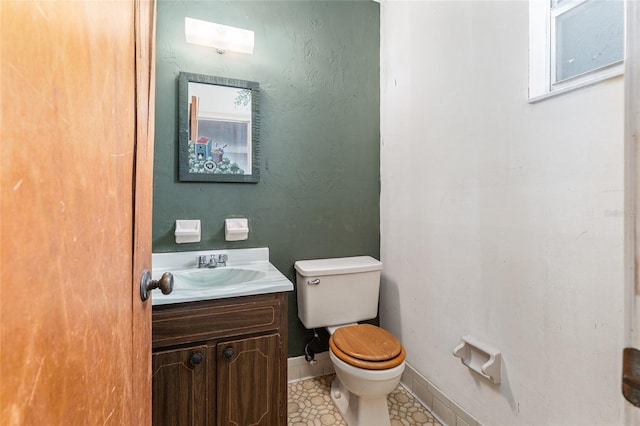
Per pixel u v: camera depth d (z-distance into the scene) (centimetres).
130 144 58
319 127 188
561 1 103
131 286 58
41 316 30
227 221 165
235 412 124
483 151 125
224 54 165
